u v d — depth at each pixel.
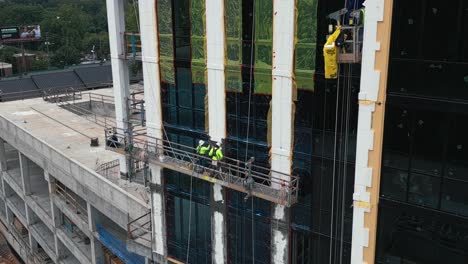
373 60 17.72
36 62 123.88
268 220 24.67
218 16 23.75
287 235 23.86
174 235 30.08
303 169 22.58
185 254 29.75
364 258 20.03
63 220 47.59
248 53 23.20
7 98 75.38
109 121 52.06
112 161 40.06
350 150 20.66
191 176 27.75
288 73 21.77
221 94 24.81
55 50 143.12
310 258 23.36
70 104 58.03
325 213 22.20
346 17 19.22
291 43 21.31
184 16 25.42
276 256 24.69
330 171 21.58
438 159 17.56
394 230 19.47
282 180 22.59
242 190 23.77
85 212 43.00
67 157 40.88
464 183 17.19
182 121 27.52
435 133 17.42
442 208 17.88
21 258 59.97
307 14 20.59
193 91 26.30
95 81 84.69
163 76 27.55
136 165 36.12
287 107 22.27
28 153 49.00
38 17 179.25
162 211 29.98
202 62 25.27
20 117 54.09
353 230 20.03
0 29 104.94
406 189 18.52
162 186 29.38
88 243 44.22
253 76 23.31
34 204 51.31
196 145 27.12
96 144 44.38
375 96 17.98
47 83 81.19
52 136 47.25
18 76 84.12
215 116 25.44
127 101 33.78
